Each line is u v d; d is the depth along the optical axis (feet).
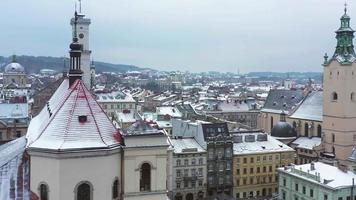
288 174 424.87
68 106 184.03
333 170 403.75
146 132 185.47
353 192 375.66
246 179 511.81
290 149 530.68
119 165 183.62
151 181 186.70
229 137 503.20
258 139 537.24
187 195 486.79
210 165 494.59
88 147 172.65
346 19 567.59
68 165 170.71
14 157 201.57
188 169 484.74
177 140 500.74
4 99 635.66
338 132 563.48
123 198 183.01
